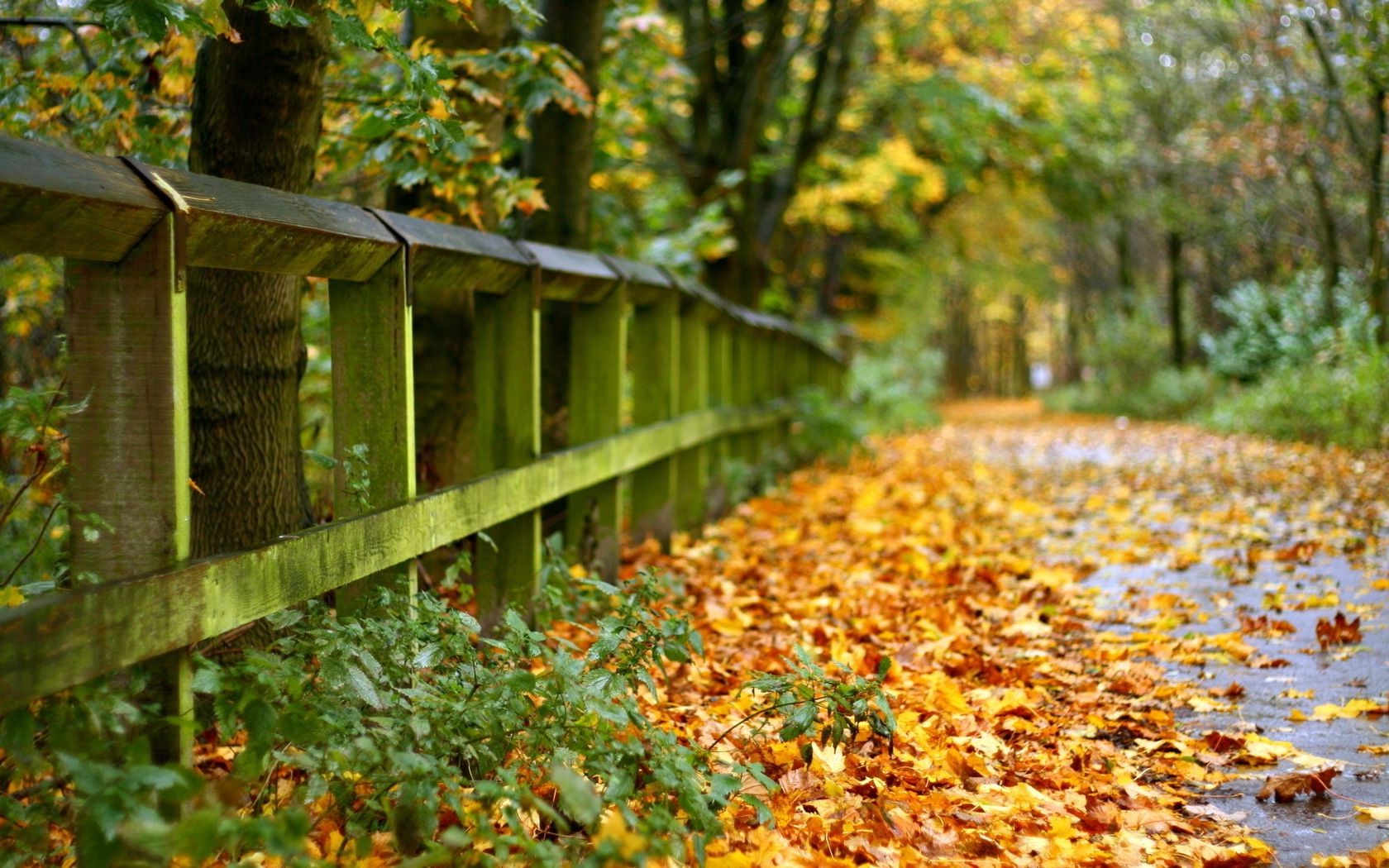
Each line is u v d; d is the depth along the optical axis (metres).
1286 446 15.50
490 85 6.71
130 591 2.54
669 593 6.37
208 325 4.14
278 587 3.08
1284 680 4.98
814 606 6.37
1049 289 44.44
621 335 6.44
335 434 3.88
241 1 3.79
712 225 11.65
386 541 3.64
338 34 3.91
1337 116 17.16
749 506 10.16
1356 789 3.78
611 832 2.48
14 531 4.50
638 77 10.77
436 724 3.11
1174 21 21.83
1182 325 28.86
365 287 3.81
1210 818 3.58
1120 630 6.00
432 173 5.69
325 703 2.99
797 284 30.19
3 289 5.33
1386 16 13.46
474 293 5.12
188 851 2.20
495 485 4.54
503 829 3.17
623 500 9.78
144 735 2.61
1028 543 8.73
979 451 17.98
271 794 3.25
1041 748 4.22
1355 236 20.56
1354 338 16.50
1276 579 6.99
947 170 25.77
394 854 3.06
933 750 4.08
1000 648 5.60
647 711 4.38
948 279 42.03
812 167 23.59
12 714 2.33
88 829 2.27
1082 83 25.02
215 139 4.21
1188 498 10.93
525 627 3.53
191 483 2.99
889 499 10.86
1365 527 8.59
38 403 3.12
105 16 3.41
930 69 23.42
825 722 4.04
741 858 3.02
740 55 17.50
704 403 8.62
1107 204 27.86
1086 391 31.94
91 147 5.08
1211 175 23.03
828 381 18.97
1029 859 3.24
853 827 3.37
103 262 2.71
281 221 3.15
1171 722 4.49
